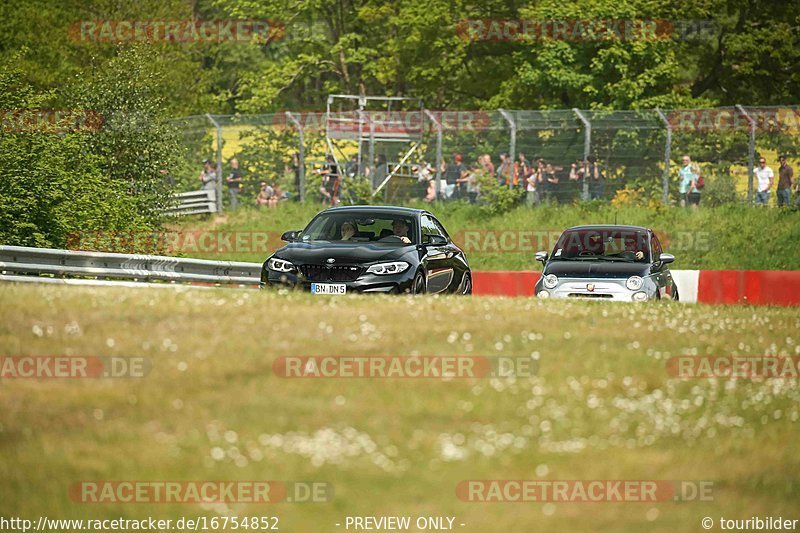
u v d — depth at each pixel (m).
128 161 99.00
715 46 157.50
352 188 118.75
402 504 24.38
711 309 51.31
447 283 57.62
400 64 152.75
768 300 88.50
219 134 122.69
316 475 25.50
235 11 152.12
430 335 38.00
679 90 142.75
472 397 31.28
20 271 57.88
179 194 107.81
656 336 40.88
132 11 143.88
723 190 114.19
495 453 27.17
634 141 116.44
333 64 159.00
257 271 79.12
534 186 117.19
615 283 59.84
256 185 122.38
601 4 137.00
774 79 155.75
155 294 44.91
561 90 138.62
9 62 89.94
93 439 27.03
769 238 109.62
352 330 38.09
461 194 118.31
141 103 100.31
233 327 37.81
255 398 30.25
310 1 152.88
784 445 29.30
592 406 31.20
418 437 27.89
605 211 114.38
